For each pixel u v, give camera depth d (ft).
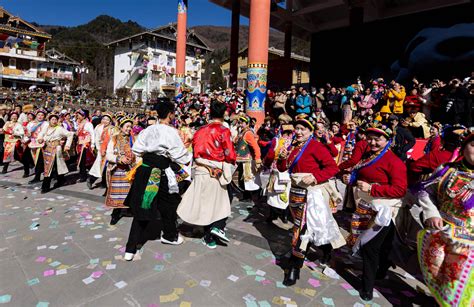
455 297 7.96
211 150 13.23
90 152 25.81
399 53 54.03
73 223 16.03
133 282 10.61
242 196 22.62
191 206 13.19
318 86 65.72
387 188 9.72
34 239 13.98
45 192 21.95
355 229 10.68
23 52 140.67
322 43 64.90
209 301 9.70
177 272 11.35
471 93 30.99
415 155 23.84
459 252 7.97
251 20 35.78
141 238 13.64
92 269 11.41
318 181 10.55
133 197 12.28
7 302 9.43
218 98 47.65
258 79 36.01
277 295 10.16
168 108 12.75
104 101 127.03
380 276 11.57
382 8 67.26
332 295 10.34
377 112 36.76
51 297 9.70
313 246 14.35
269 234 15.46
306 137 11.16
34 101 108.27
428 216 8.46
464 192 7.92
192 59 160.66
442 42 47.91
